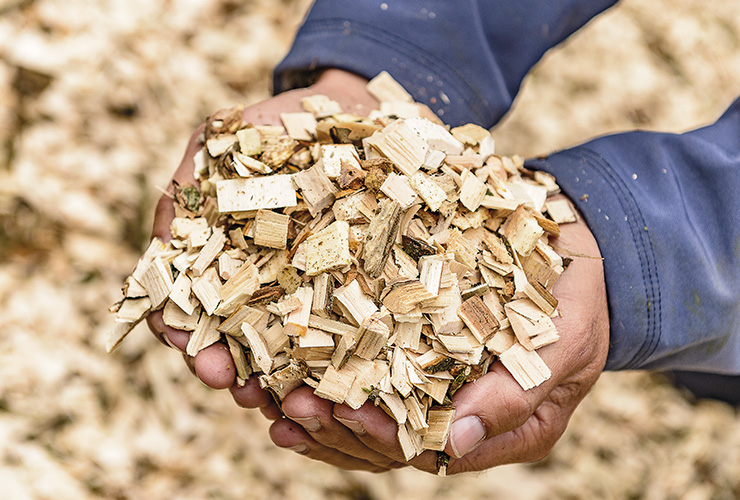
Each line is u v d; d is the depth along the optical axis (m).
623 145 0.72
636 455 0.95
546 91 1.18
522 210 0.69
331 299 0.66
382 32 0.77
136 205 0.94
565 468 0.94
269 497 0.86
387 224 0.66
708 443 0.97
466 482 0.91
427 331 0.66
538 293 0.67
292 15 1.14
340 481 0.89
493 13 0.78
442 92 0.77
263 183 0.68
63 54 0.96
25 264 0.89
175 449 0.86
